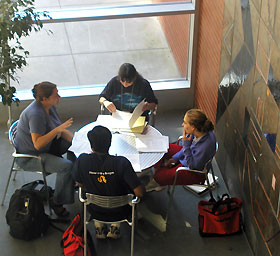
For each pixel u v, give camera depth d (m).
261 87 3.47
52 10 5.57
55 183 4.44
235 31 4.17
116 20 5.71
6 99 4.84
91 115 6.12
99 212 3.75
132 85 4.72
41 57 5.84
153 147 4.21
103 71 6.06
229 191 4.73
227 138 4.70
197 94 6.04
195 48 5.87
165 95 6.14
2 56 4.84
